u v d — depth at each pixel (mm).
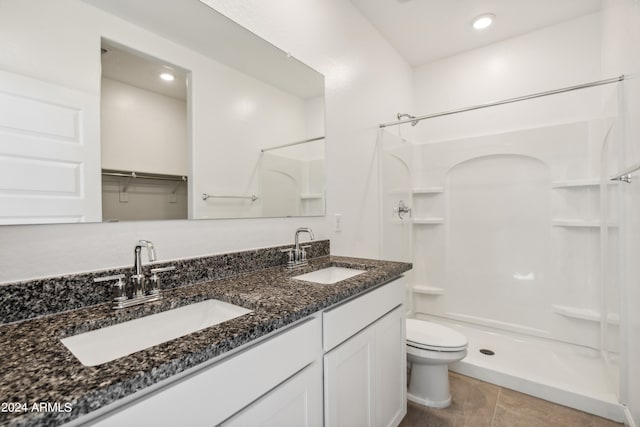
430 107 2992
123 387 502
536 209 2465
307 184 1771
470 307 2748
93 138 943
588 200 2230
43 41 845
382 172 2438
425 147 2955
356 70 2184
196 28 1233
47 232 850
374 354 1320
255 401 765
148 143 1084
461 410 1729
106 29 979
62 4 882
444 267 2867
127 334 830
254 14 1451
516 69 2568
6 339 671
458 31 2494
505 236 2598
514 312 2549
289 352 868
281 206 1611
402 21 2359
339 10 2018
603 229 2043
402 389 1600
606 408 1618
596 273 2219
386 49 2598
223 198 1337
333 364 1049
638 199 1320
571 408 1712
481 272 2699
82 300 879
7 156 783
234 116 1386
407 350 1753
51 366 553
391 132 2645
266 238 1530
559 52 2393
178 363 577
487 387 1944
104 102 971
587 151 2236
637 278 1376
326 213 1906
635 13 1312
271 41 1534
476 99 2756
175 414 590
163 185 1130
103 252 961
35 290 799
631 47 1416
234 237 1381
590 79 2273
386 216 2488
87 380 502
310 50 1772
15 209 794
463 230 2789
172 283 1102
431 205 2934
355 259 1770
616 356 1821
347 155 2086
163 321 915
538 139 2426
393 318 1505
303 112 1739
